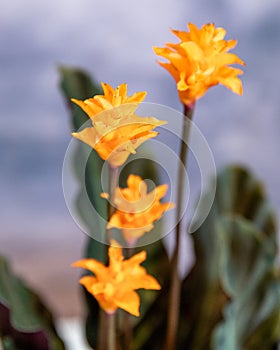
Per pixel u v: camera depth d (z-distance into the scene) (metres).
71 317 1.54
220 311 0.82
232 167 0.89
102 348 0.65
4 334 0.79
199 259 0.85
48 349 0.79
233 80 0.58
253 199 0.88
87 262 0.56
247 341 0.80
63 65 0.84
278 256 0.86
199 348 0.81
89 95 0.83
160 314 0.82
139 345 0.81
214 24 0.58
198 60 0.57
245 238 0.79
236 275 0.78
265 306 0.79
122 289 0.56
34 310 0.79
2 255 0.80
